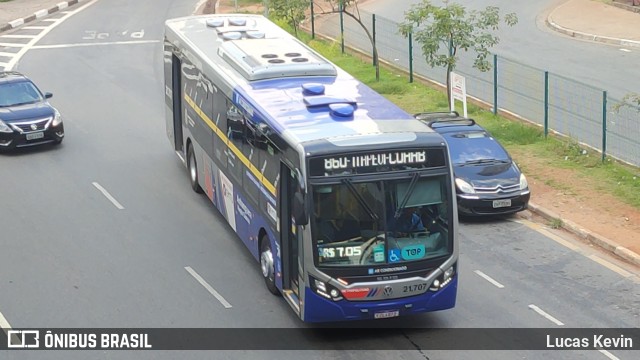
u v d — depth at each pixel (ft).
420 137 50.62
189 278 61.21
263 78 63.82
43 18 162.50
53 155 87.86
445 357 50.34
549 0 160.35
